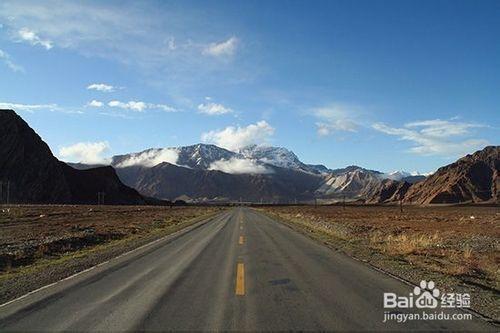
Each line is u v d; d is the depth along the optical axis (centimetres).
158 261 1669
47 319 851
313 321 835
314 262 1627
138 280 1262
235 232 3247
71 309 927
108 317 862
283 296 1048
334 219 5975
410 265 1602
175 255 1858
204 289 1128
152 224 4406
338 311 911
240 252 1950
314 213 8675
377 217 6994
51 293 1092
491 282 1338
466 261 1803
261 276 1322
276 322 828
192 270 1438
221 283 1210
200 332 767
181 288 1141
